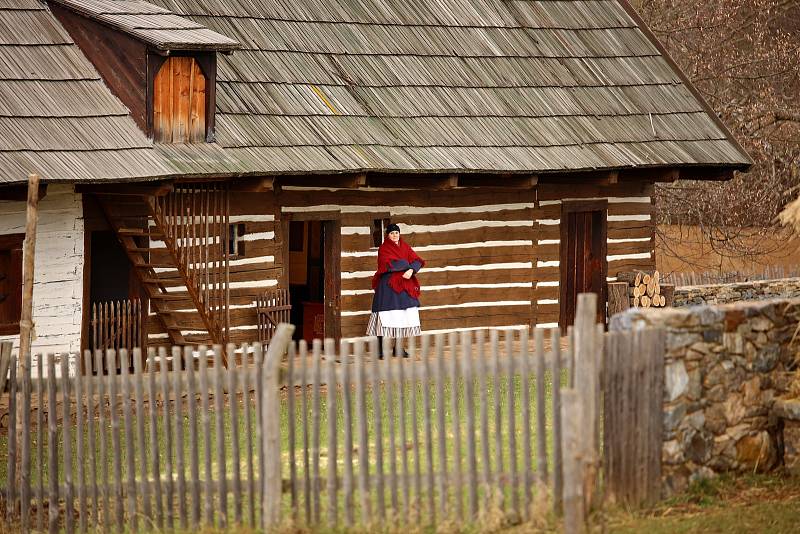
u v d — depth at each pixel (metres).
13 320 55.56
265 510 35.41
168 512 37.00
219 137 60.81
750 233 124.75
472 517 34.88
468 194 73.00
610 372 35.62
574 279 77.81
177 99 59.38
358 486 35.41
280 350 35.22
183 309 63.19
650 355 36.69
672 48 125.25
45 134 54.91
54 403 38.62
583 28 82.19
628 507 36.00
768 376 40.31
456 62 74.19
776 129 120.88
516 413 50.84
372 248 69.81
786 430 40.41
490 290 74.06
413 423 34.91
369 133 65.94
